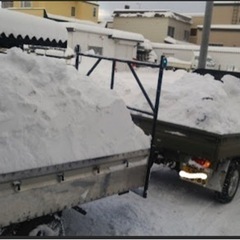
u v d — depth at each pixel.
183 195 5.62
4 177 2.90
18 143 3.20
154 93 6.27
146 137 4.35
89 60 15.84
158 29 33.84
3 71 3.62
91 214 4.66
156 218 4.73
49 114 3.53
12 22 5.80
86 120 3.80
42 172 3.14
